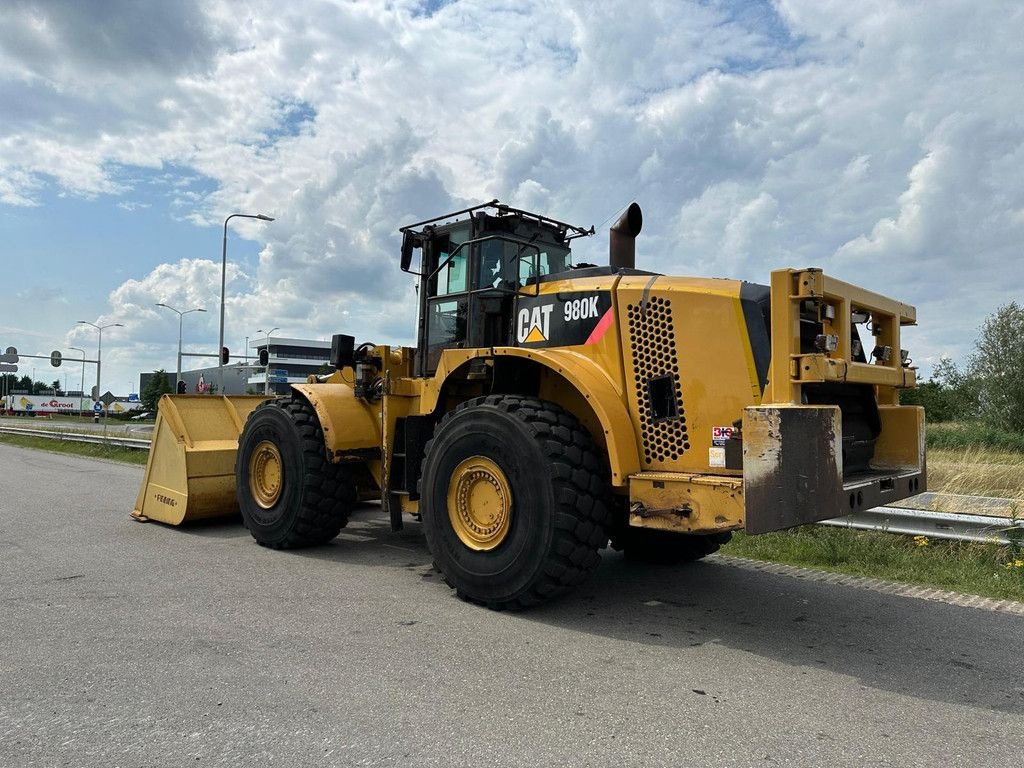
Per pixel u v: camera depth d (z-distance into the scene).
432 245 6.25
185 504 7.29
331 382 7.20
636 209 5.73
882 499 4.20
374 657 3.73
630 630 4.32
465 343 5.76
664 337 4.47
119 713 3.04
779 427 3.67
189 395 8.09
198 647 3.85
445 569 4.86
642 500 4.32
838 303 4.05
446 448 4.88
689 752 2.76
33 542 6.74
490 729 2.92
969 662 3.84
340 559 6.14
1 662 3.62
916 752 2.79
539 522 4.36
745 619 4.59
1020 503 6.93
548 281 5.32
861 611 4.80
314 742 2.79
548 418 4.51
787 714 3.13
